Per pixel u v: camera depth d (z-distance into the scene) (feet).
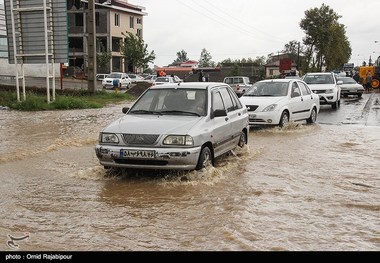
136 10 215.51
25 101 63.57
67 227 16.53
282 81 47.21
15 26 66.23
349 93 97.35
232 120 28.14
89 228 16.43
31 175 24.53
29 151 31.09
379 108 70.03
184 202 19.58
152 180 23.22
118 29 200.85
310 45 231.50
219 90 28.35
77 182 23.03
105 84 134.51
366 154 31.27
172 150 21.99
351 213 18.26
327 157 30.17
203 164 23.52
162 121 23.73
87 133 40.47
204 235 15.71
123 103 80.07
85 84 125.59
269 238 15.46
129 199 20.03
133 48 197.57
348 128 45.42
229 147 28.07
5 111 60.80
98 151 23.12
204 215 17.84
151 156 22.03
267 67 276.41
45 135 38.88
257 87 47.42
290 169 26.43
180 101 26.08
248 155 30.66
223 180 23.52
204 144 23.88
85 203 19.45
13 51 67.51
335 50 231.30
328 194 21.04
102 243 15.03
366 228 16.53
